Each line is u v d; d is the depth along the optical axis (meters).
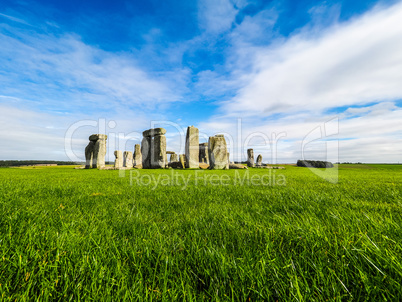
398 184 4.87
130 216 1.95
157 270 1.06
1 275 0.96
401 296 0.80
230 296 0.87
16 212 1.94
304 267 1.03
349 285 0.90
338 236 1.34
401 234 1.37
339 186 4.48
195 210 2.25
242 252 1.19
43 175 8.63
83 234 1.43
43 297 0.84
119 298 0.83
